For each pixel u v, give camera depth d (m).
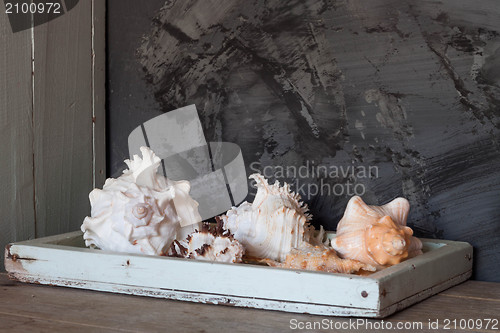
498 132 1.10
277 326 0.92
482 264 1.12
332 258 1.01
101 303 0.99
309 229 1.11
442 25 1.12
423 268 1.00
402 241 1.00
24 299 1.00
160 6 1.27
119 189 1.08
